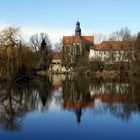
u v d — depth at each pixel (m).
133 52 140.12
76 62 156.62
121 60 149.75
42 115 45.69
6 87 79.44
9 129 37.19
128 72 137.88
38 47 180.00
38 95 68.00
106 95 69.69
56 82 103.19
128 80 112.31
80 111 49.47
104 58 158.62
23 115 45.69
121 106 54.31
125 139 33.06
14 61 85.81
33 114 46.47
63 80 113.44
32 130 36.75
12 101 58.38
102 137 33.84
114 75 138.50
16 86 83.06
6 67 84.81
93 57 162.75
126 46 148.88
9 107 51.97
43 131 36.28
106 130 36.88
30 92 72.38
